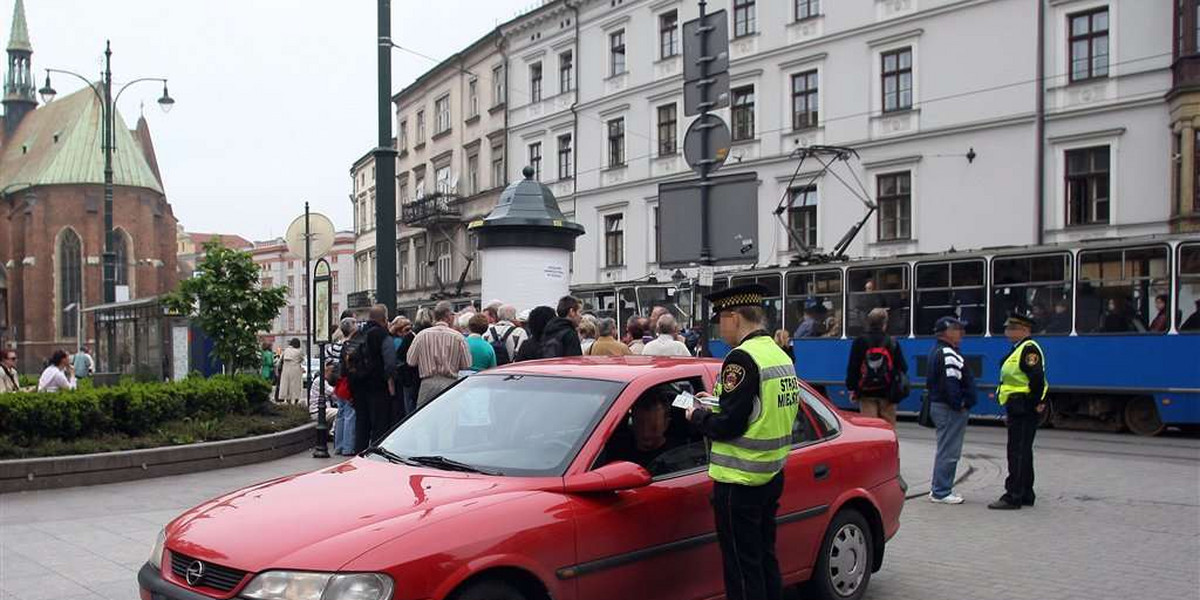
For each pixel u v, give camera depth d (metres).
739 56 34.50
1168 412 16.78
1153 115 25.06
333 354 17.83
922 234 29.45
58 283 64.00
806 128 32.50
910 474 12.27
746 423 5.13
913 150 29.72
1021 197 27.34
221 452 12.09
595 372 5.68
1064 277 18.06
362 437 12.26
